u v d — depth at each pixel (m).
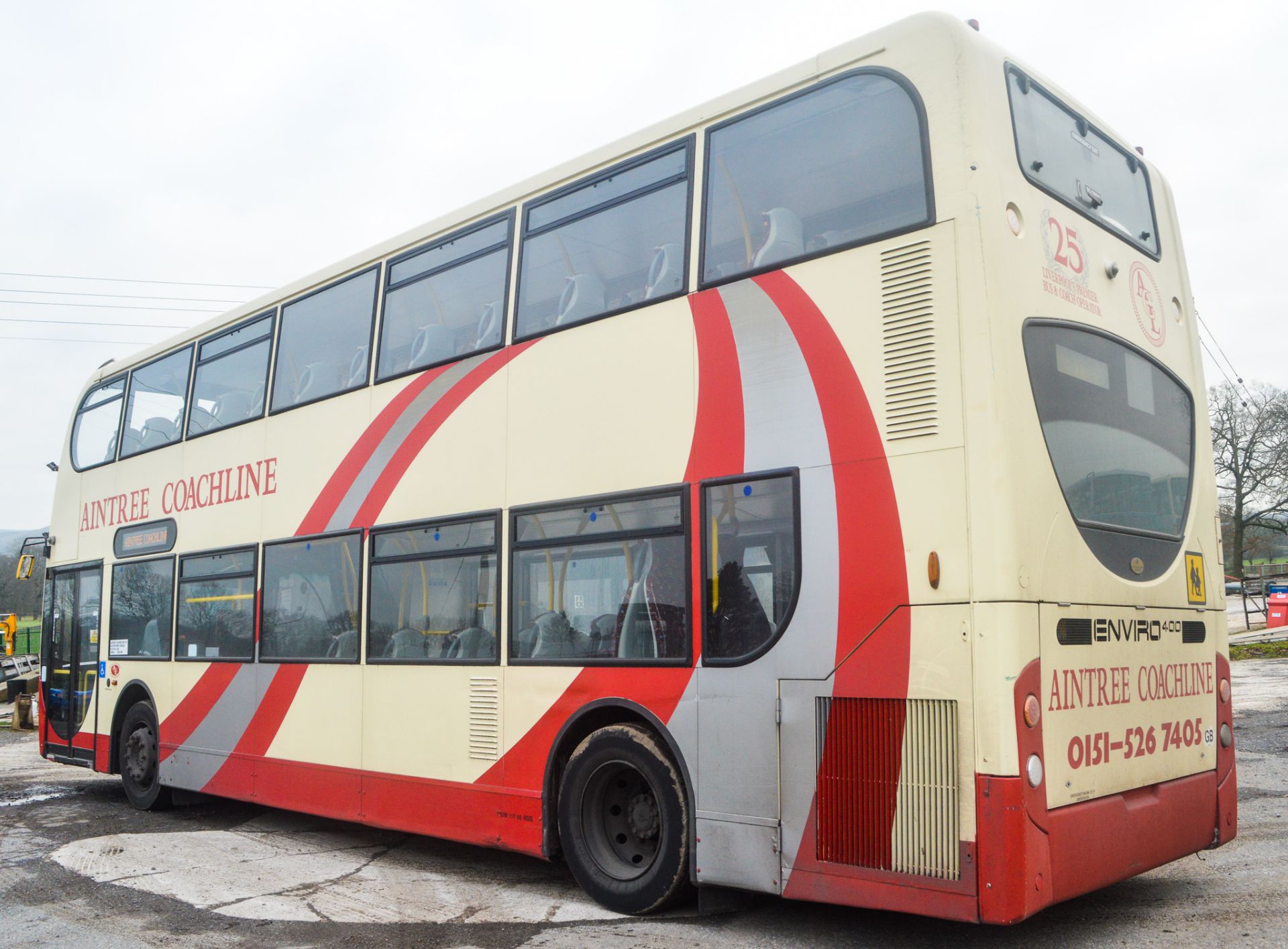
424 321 8.31
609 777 6.50
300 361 9.62
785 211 5.90
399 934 6.05
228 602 10.09
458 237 8.12
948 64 5.32
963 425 4.97
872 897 5.05
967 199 5.12
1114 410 5.75
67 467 13.29
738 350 5.96
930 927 5.84
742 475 5.84
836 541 5.36
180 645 10.70
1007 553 4.79
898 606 5.08
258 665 9.57
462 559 7.60
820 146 5.81
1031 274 5.29
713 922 6.07
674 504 6.19
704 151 6.41
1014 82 5.57
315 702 8.84
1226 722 6.32
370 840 9.13
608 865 6.45
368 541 8.47
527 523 7.12
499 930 6.06
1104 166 6.29
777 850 5.46
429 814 7.63
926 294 5.18
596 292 6.91
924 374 5.13
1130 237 6.34
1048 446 5.13
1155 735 5.61
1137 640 5.55
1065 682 4.97
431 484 7.93
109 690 11.82
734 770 5.70
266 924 6.36
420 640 7.89
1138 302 6.27
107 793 12.52
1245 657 21.06
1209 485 6.60
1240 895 6.14
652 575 6.27
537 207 7.50
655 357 6.42
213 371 10.84
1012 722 4.69
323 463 9.10
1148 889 6.41
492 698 7.23
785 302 5.77
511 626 7.15
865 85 5.65
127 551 11.79
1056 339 5.38
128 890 7.34
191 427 11.02
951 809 4.80
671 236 6.51
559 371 7.03
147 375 12.01
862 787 5.14
